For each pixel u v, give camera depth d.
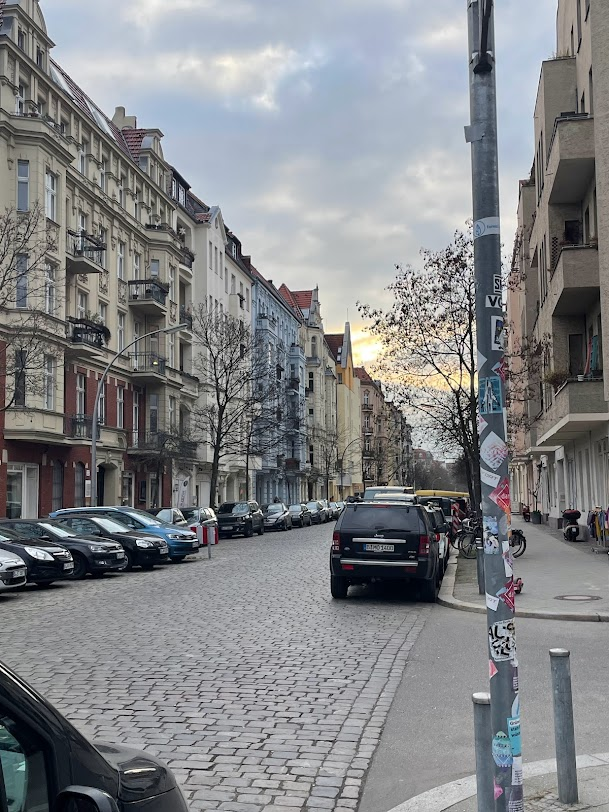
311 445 89.75
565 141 22.36
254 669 8.91
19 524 20.70
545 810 4.62
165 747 6.17
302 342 91.94
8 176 30.56
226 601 14.85
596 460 25.55
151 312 44.44
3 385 29.42
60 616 13.37
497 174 4.11
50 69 36.12
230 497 58.72
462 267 23.86
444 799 4.96
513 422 28.84
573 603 13.12
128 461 40.97
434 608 13.89
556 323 26.66
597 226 21.67
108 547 20.56
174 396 46.22
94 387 37.72
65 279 33.62
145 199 45.88
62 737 2.20
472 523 24.12
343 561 14.64
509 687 3.89
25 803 2.05
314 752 6.07
